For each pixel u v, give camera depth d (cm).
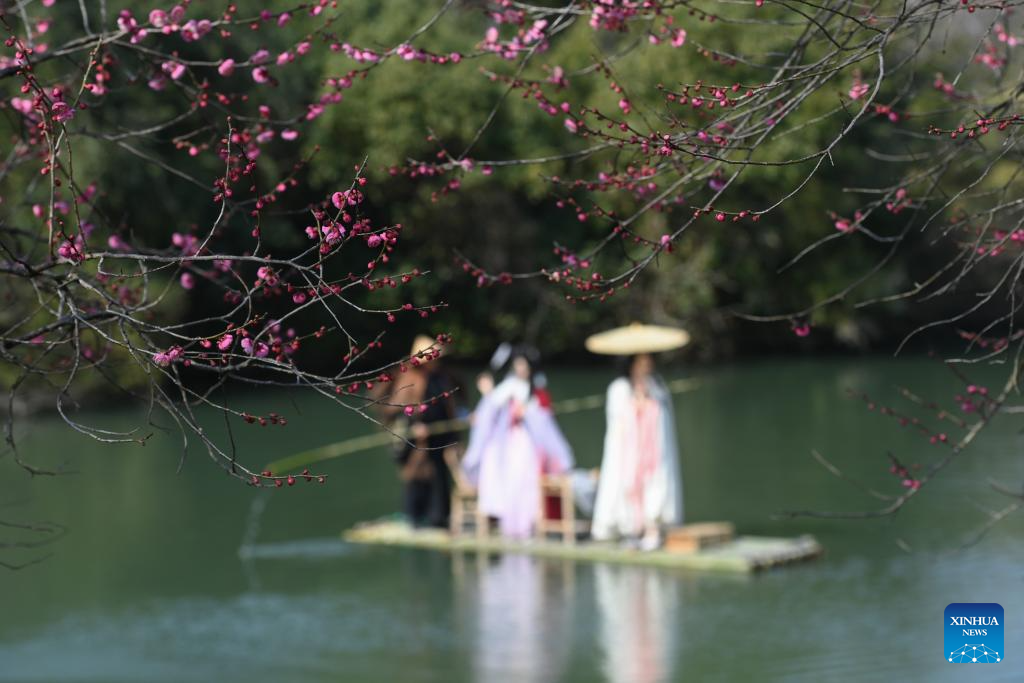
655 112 874
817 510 2695
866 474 3061
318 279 659
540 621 1962
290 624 1991
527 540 2458
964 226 984
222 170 4584
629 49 946
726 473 3173
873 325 6469
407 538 2514
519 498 2477
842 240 6400
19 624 2025
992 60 1040
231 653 1845
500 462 2495
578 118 870
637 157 963
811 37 905
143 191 4297
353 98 5181
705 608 1998
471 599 2103
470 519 2647
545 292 6078
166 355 680
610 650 1795
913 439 3556
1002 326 6525
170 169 1023
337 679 1706
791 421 4047
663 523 2362
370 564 2359
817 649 1761
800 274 6391
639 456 2358
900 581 2114
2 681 1723
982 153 997
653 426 2359
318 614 2044
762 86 795
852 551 2338
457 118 5366
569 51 5450
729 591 2092
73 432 3944
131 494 3073
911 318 6544
